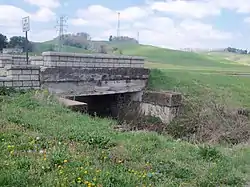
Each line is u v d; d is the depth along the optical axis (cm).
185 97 1894
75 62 1534
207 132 1401
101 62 1698
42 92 1268
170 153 785
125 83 1884
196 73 2606
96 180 487
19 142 660
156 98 1873
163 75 2319
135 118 1906
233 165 739
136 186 509
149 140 884
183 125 1606
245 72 3384
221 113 1559
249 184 626
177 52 7625
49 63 1412
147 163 661
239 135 1355
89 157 620
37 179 477
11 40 4266
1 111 945
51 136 751
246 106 1841
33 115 944
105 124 1034
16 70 1263
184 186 562
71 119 978
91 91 1645
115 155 684
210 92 2039
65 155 595
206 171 655
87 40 7238
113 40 9656
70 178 485
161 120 1816
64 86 1484
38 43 5919
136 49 7825
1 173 470
